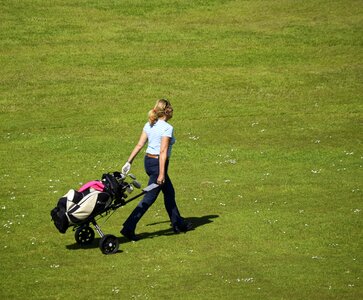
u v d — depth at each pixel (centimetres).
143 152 6731
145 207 4550
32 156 6638
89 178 5978
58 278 3988
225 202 5291
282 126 7500
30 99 8444
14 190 5675
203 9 11706
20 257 4312
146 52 10081
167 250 4378
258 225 4775
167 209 4666
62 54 9969
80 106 8225
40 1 11838
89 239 4534
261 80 9112
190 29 10919
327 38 10556
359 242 4444
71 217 4250
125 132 7362
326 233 4597
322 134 7188
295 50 10175
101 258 4275
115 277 3991
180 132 7331
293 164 6250
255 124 7575
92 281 3941
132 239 4559
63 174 6100
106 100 8425
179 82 9038
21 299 3719
